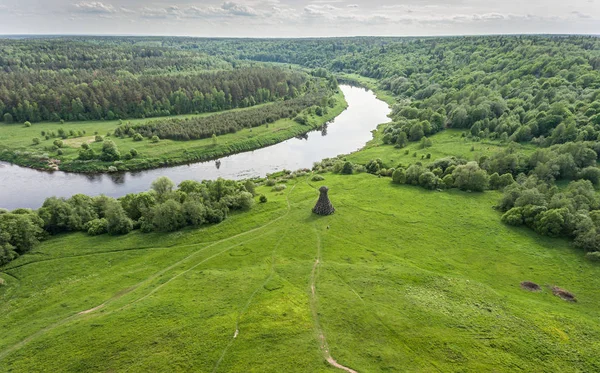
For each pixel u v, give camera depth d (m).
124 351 47.91
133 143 156.00
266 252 76.38
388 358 46.47
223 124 178.50
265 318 53.97
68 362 46.50
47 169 135.88
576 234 78.81
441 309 56.31
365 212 95.50
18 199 115.00
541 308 57.91
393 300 58.56
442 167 122.06
